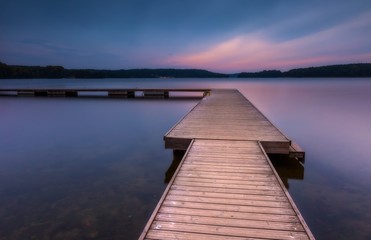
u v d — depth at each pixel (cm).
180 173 428
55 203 480
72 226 407
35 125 1247
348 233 395
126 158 739
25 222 419
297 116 1491
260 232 273
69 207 466
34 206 470
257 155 507
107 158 741
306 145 880
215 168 447
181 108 1802
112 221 420
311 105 2011
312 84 5997
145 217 432
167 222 292
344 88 4128
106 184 563
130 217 432
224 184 386
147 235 271
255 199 341
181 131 690
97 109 1773
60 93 2811
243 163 468
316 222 423
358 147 850
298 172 632
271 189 369
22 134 1061
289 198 338
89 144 898
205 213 309
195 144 580
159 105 1984
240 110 1048
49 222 419
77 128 1174
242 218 298
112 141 939
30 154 784
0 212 450
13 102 2208
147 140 952
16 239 377
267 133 664
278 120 1366
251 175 417
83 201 488
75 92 2800
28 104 2066
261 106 1975
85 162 707
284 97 2752
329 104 2055
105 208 462
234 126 746
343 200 494
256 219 296
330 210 459
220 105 1214
